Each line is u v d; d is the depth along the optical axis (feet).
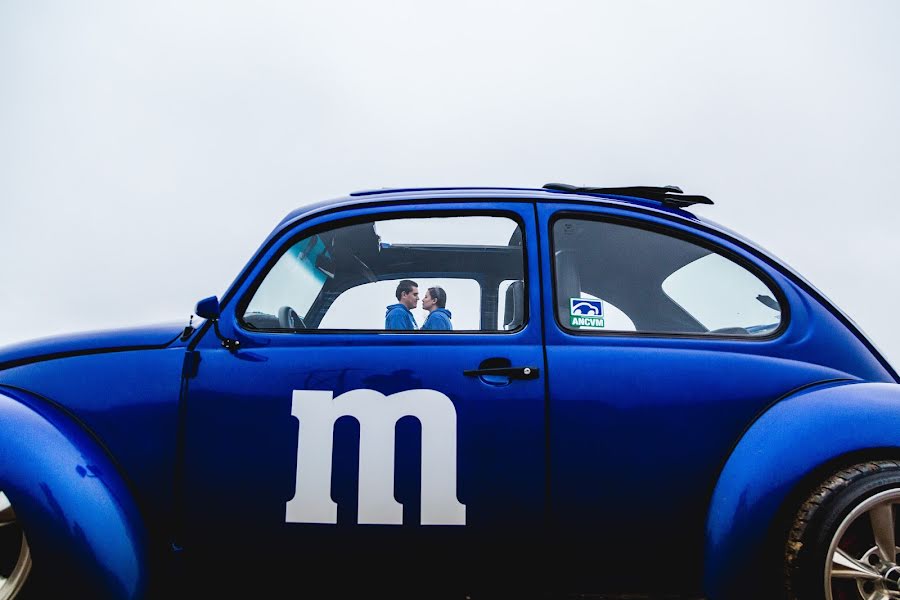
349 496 7.81
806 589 7.25
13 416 7.87
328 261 9.36
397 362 8.16
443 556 7.78
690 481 7.86
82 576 7.41
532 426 7.88
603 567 7.82
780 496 7.44
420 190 9.27
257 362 8.27
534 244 8.72
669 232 9.01
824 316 8.73
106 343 8.62
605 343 8.37
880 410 7.61
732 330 8.69
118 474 7.97
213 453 7.97
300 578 7.88
